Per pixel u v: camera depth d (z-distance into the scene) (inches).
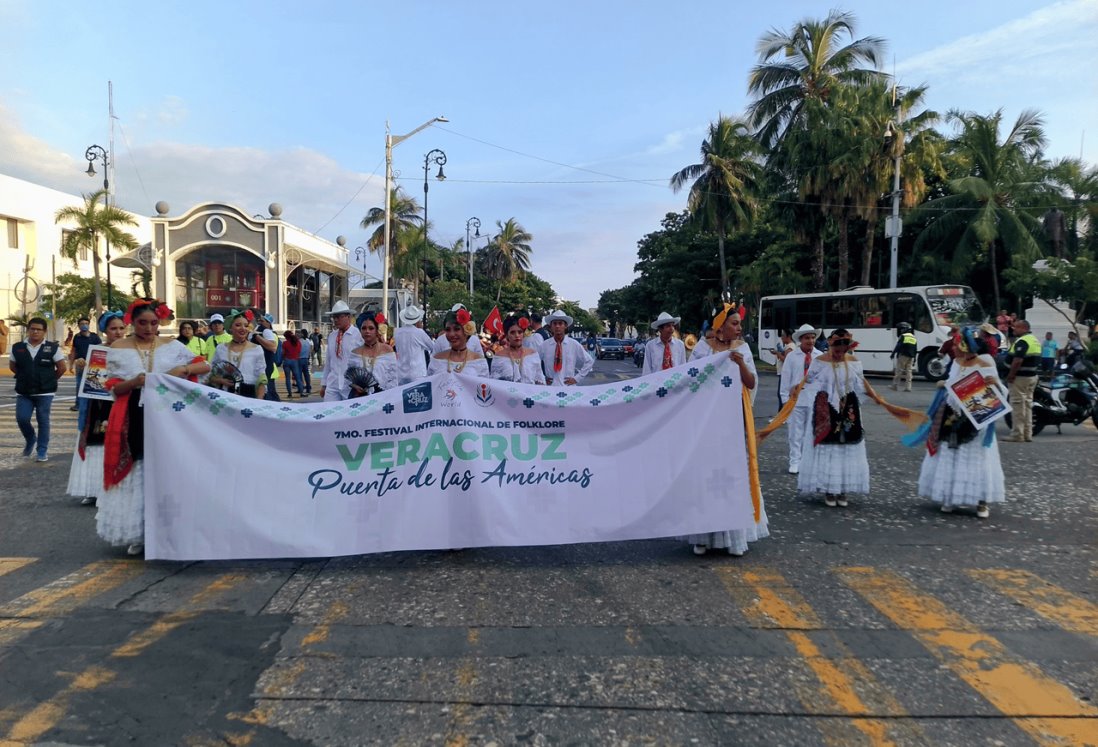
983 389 260.4
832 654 156.2
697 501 215.6
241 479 207.0
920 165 1261.1
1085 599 187.9
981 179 1181.7
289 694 139.4
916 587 196.1
